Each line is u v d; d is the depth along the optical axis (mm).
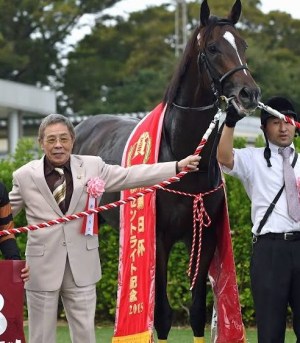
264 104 6523
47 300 6008
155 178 6234
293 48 46562
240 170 6535
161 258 7488
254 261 6371
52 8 42594
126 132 8812
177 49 43750
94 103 43375
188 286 10609
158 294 7535
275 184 6383
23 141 11430
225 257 7477
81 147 9578
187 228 7492
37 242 6023
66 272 6035
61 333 10328
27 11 41906
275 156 6477
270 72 38750
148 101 41656
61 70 44250
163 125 7594
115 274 10812
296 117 6582
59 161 6066
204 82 7121
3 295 5656
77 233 6039
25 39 42531
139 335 7289
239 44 7000
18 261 5695
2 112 28969
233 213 10289
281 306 6250
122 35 46438
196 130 7293
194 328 7691
